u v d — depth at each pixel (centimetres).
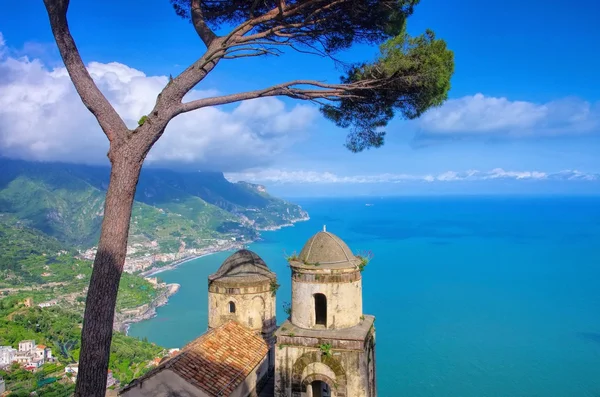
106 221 1420
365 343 2150
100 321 1369
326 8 1858
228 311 3064
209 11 2119
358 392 2095
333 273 2214
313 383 2341
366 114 2169
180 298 17025
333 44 2061
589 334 10031
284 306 2658
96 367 1352
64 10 1457
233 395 2339
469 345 9494
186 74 1570
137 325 13550
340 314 2214
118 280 1416
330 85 1852
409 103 2044
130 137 1468
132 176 1459
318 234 2391
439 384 7612
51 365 9200
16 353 9512
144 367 8975
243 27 1705
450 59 1991
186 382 2212
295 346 2170
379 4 1897
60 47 1465
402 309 12444
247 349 2691
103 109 1470
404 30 2052
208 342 2584
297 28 1955
